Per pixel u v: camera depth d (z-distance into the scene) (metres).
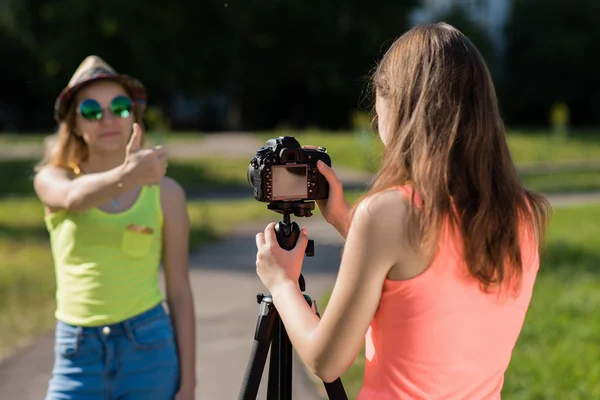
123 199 2.83
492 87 1.80
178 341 2.91
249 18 46.94
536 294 8.12
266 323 2.11
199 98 53.03
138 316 2.77
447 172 1.70
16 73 48.19
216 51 46.09
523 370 5.49
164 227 2.92
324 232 12.05
